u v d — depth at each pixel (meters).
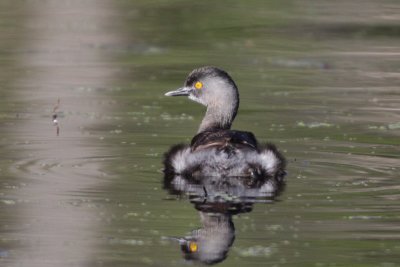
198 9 31.66
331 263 10.38
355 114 19.70
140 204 12.73
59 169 14.66
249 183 13.95
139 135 17.47
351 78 23.56
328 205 12.68
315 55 26.14
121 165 15.02
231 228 11.62
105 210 12.40
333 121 18.97
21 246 10.94
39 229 11.55
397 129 18.25
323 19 30.30
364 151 16.22
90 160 15.33
